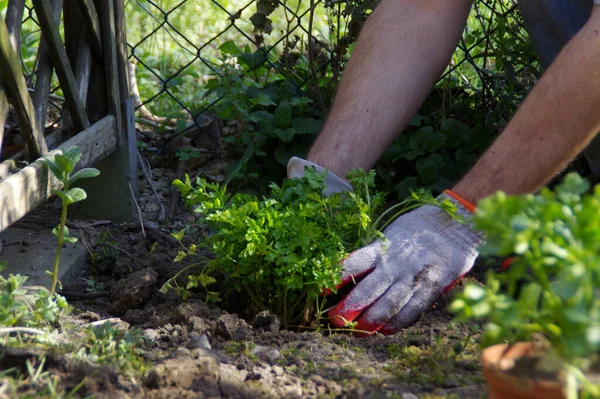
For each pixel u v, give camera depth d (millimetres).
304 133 2861
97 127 2422
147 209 2855
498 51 2928
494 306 994
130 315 1917
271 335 1787
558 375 1053
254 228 1820
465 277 2217
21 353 1459
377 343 1794
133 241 2539
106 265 2320
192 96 3621
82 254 2348
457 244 1950
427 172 2795
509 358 1113
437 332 1823
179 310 1866
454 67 3053
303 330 1940
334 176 2105
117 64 2586
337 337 1828
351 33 2910
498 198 988
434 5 2303
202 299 2049
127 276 2262
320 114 3033
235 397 1397
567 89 1717
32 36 3861
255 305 1992
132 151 2730
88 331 1703
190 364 1474
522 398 1038
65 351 1544
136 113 3344
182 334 1760
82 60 2432
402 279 1910
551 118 1763
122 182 2684
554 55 2338
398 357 1683
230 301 2076
